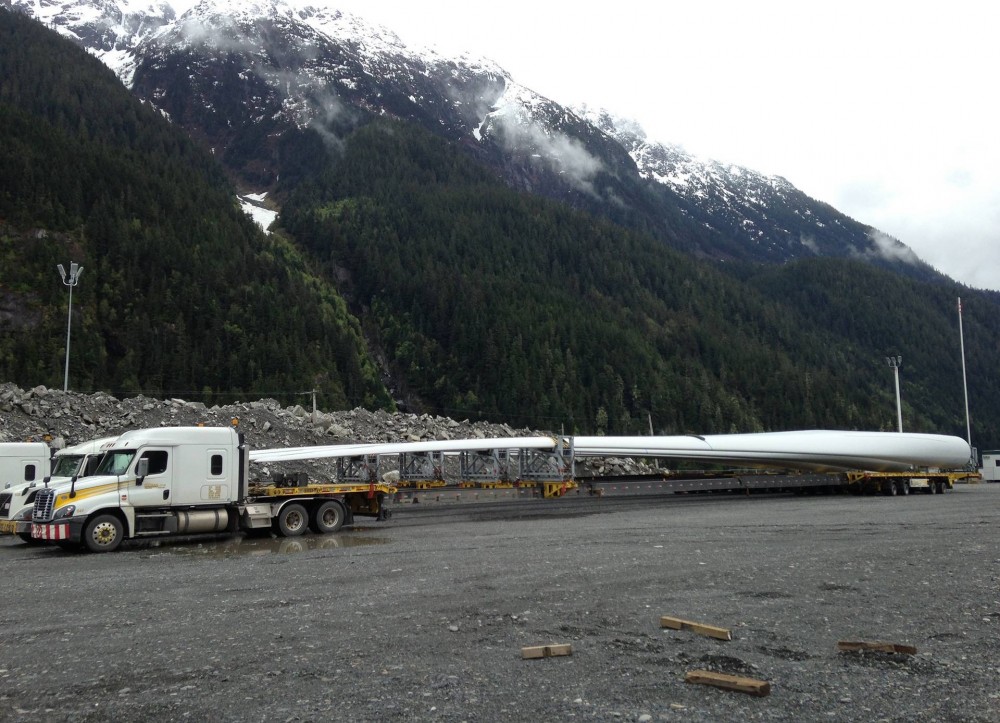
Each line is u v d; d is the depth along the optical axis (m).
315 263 147.50
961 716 5.88
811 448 38.75
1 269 98.62
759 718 5.83
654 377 117.12
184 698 6.44
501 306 132.12
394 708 6.12
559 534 18.98
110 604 10.68
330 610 9.91
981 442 172.00
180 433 18.98
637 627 8.78
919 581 11.54
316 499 21.08
